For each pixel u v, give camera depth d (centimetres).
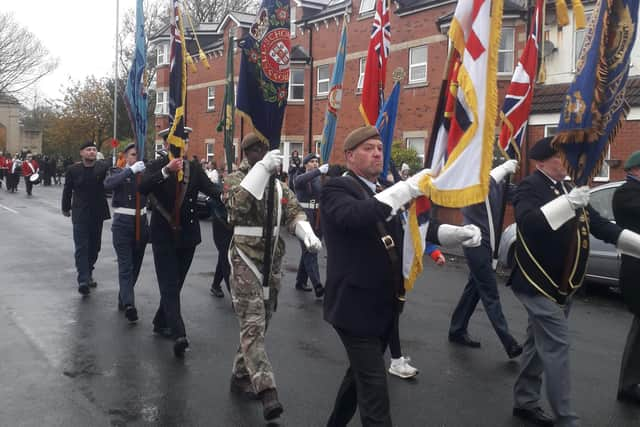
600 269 909
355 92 2484
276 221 483
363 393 337
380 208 309
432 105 2156
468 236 347
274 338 670
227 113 995
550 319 416
